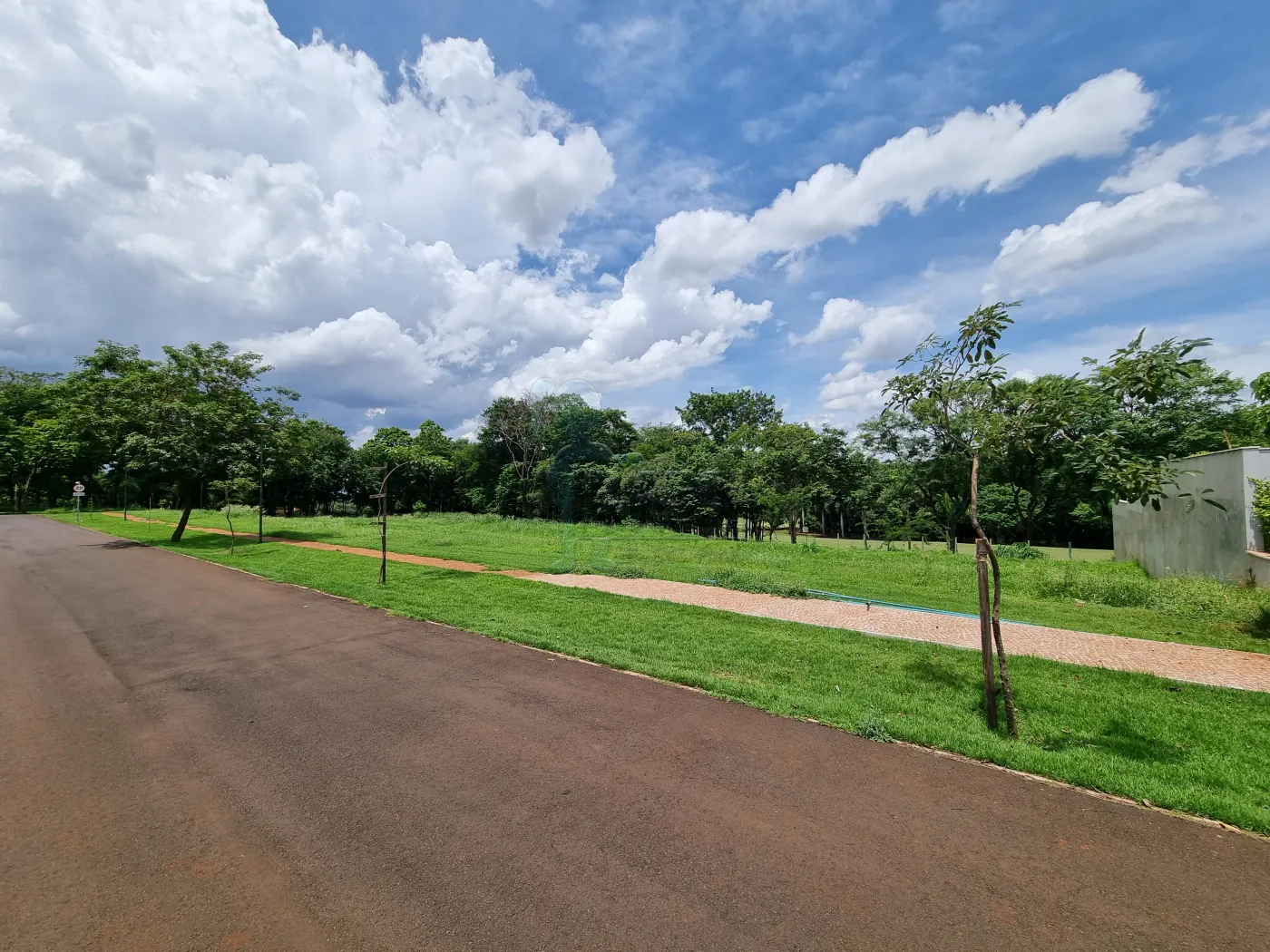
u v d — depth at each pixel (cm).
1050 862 270
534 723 436
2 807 326
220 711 468
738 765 367
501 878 262
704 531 3014
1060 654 662
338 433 5172
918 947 219
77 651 646
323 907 245
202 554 1605
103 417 1828
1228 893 249
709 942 221
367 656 616
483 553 1576
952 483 2616
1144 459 420
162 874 267
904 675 559
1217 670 600
